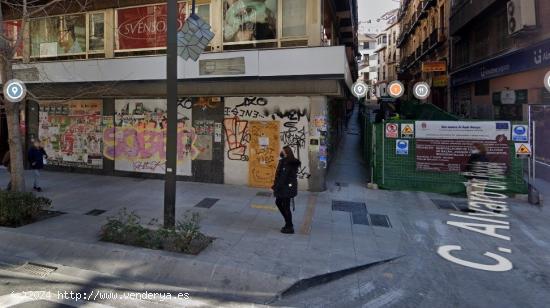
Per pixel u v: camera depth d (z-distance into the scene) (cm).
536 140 1209
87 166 1184
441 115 1417
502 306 423
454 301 433
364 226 696
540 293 455
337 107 1745
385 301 432
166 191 584
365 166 1360
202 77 965
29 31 1196
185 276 482
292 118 972
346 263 518
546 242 630
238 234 629
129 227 575
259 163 1005
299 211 786
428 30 2775
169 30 572
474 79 1761
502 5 1433
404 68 3806
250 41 998
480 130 918
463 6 1803
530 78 1272
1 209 640
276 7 977
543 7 1153
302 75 892
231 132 1027
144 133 1112
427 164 959
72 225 657
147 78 1016
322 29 1004
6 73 710
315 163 956
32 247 572
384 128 991
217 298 434
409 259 552
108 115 1148
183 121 1066
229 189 982
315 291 455
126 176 1138
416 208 825
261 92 940
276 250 556
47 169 1238
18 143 731
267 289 452
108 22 1134
